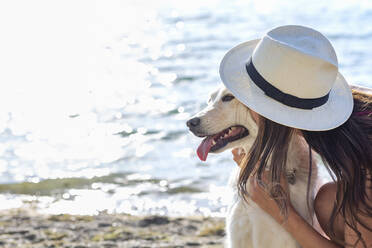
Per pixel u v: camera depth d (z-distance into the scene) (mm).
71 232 6160
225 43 19656
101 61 17781
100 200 7551
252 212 3857
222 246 5715
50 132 10625
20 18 28109
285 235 3793
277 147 3545
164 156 9211
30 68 17234
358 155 3420
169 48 19250
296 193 3867
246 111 3955
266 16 25156
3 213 6938
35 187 8086
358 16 23406
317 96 3406
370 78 13188
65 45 21359
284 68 3359
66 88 14273
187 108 11977
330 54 3455
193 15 26688
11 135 10570
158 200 7555
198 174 8484
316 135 3486
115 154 9422
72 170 8742
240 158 4191
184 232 6227
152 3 31312
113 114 11727
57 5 32406
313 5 27406
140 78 14992
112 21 26453
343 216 3457
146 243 5809
